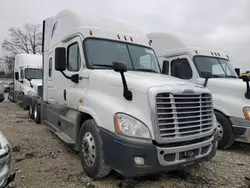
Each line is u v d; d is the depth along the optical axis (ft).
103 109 11.95
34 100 31.09
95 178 12.56
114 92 12.19
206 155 12.34
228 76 23.20
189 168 14.71
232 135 18.42
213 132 13.07
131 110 11.11
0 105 50.08
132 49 16.47
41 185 12.05
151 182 12.61
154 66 17.20
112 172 12.92
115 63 11.40
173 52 24.30
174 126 10.93
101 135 11.74
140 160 10.48
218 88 19.76
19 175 13.10
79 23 15.96
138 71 15.26
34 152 17.12
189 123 11.51
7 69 168.96
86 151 12.96
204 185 12.53
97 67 14.53
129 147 10.44
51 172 13.64
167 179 13.05
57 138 21.27
